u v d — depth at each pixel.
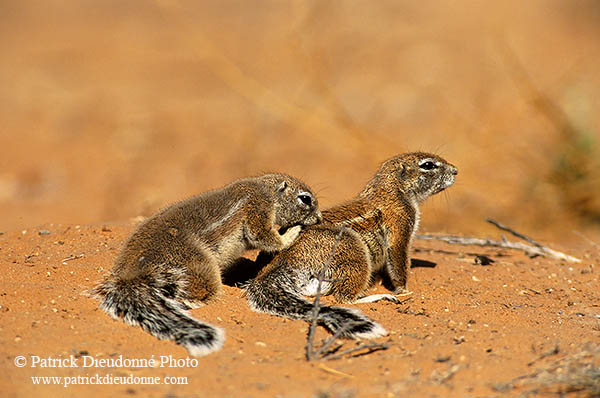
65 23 33.56
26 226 15.43
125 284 7.77
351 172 19.27
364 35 29.44
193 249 8.22
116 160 20.27
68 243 9.99
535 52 27.31
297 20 25.45
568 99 20.05
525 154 18.56
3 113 24.08
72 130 22.86
